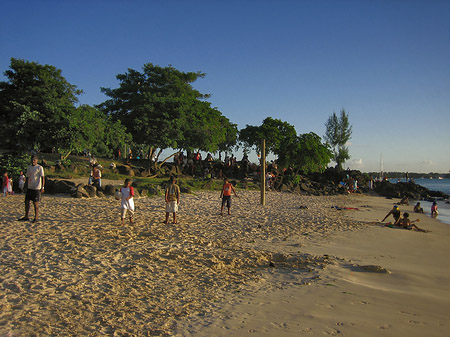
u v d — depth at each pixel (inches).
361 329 177.0
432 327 180.5
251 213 669.3
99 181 825.5
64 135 1099.3
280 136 1807.3
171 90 1583.4
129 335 171.3
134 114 1381.6
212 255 331.3
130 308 206.5
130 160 1578.5
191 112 1476.4
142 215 560.7
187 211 642.2
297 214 690.8
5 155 991.6
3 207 596.4
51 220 480.4
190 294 234.2
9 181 799.1
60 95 1412.4
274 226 528.1
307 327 180.1
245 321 189.5
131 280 257.6
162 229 451.5
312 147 1540.4
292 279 273.4
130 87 1557.6
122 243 365.1
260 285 256.8
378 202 1305.4
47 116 1178.6
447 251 404.5
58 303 209.8
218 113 1806.1
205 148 1485.0
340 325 182.7
